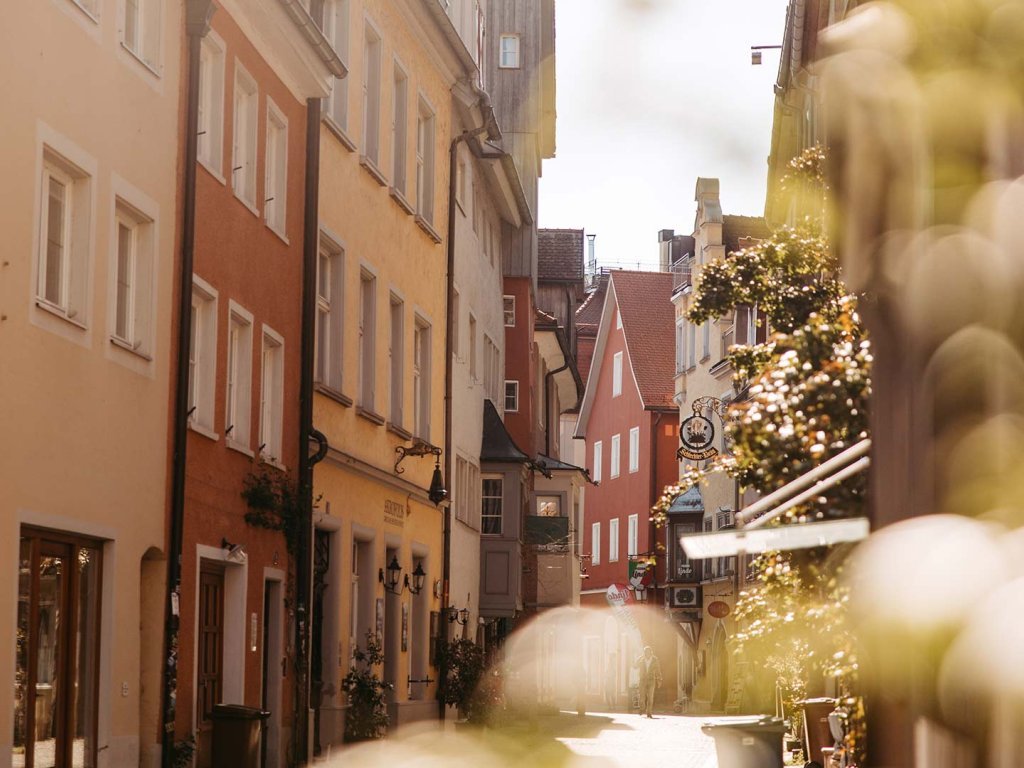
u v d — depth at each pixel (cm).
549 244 5931
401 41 2870
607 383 7512
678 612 5741
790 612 988
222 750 1653
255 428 1991
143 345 1580
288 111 2153
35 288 1304
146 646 1609
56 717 1370
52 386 1337
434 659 3128
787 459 1106
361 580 2614
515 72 4669
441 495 2856
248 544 1939
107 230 1466
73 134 1384
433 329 3145
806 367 1131
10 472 1248
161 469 1617
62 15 1354
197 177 1739
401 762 2344
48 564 1355
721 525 5169
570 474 4775
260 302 2009
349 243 2497
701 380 5322
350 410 2492
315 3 2362
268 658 2075
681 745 3122
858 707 898
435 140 3158
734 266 1292
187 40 1691
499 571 3825
